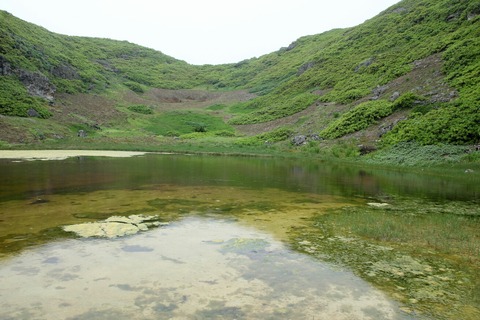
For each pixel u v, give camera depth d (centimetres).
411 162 2553
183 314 478
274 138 4394
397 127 3109
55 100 5312
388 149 2912
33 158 2566
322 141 3647
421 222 995
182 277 595
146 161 2656
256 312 489
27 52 5722
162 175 1892
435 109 3034
